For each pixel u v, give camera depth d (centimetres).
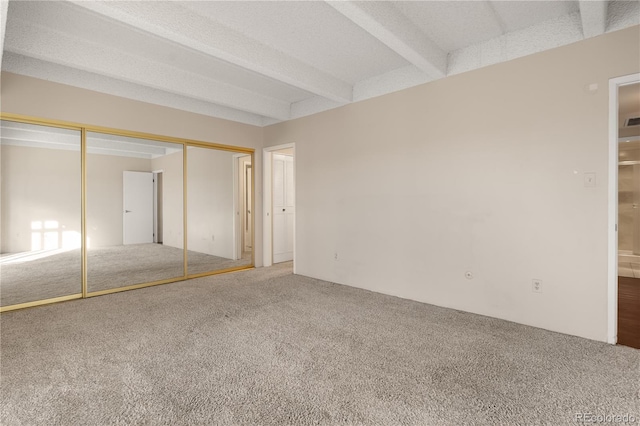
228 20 275
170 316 309
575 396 179
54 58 288
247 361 220
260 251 556
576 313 261
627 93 344
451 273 331
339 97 401
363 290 405
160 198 785
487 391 184
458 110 324
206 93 398
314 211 469
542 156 276
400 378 198
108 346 242
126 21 232
